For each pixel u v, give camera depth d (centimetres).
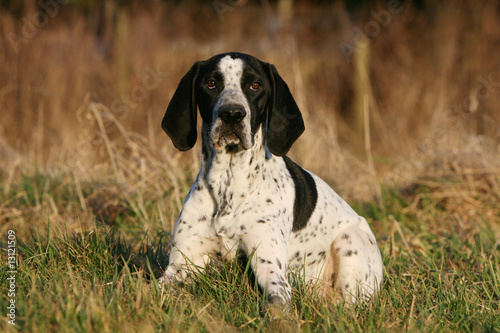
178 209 994
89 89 1769
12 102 1719
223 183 685
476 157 1275
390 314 634
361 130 1994
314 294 665
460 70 1936
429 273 802
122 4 1955
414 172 1309
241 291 652
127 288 611
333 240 759
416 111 1919
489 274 798
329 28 2261
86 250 730
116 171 1106
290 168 750
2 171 1279
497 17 1975
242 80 668
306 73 2103
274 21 1972
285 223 701
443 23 2000
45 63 1753
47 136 1680
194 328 551
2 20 1767
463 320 632
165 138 1275
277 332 555
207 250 702
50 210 1034
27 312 538
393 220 1084
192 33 2003
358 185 1244
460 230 1062
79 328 519
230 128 648
